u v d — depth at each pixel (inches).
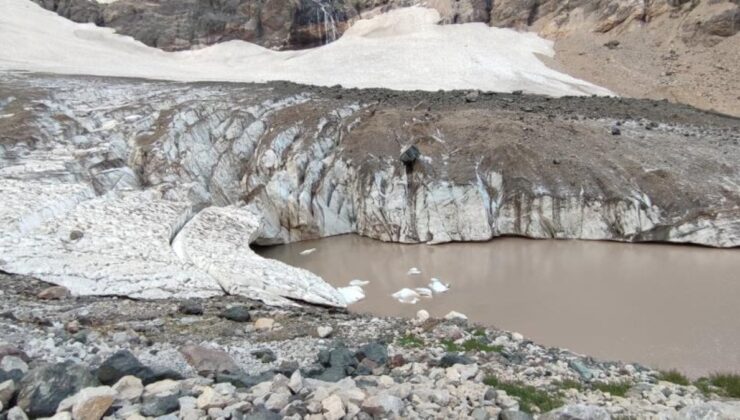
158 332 416.8
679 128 1222.9
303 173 1101.7
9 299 477.1
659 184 984.9
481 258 906.1
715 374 461.1
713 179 988.6
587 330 597.0
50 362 294.8
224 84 1494.8
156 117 1160.2
